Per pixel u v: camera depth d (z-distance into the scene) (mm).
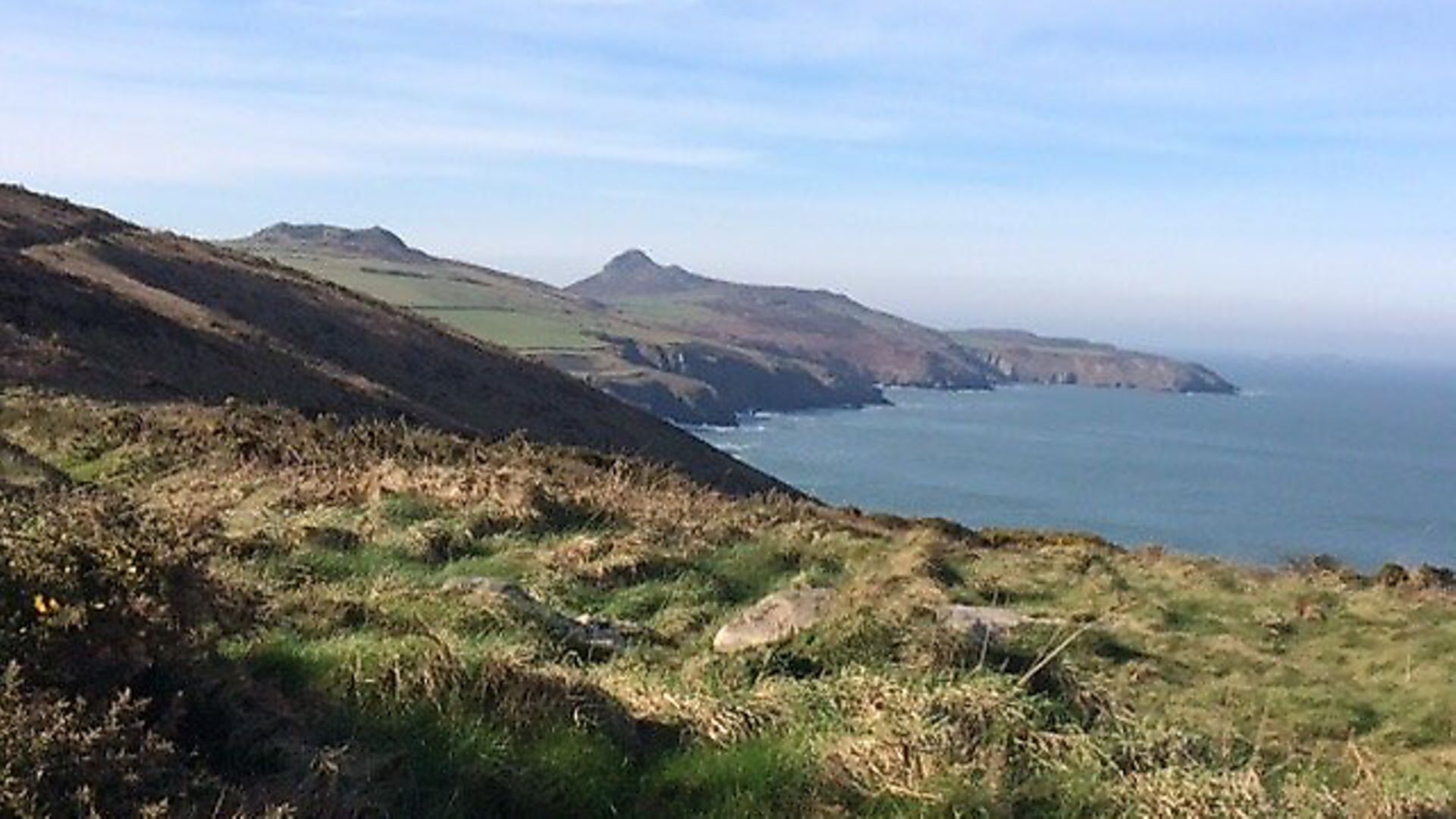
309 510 11992
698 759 5457
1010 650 7137
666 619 9500
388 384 49188
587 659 7336
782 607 8586
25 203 59500
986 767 5336
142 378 28109
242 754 4793
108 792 4160
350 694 5449
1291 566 15656
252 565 9289
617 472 17297
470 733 5211
